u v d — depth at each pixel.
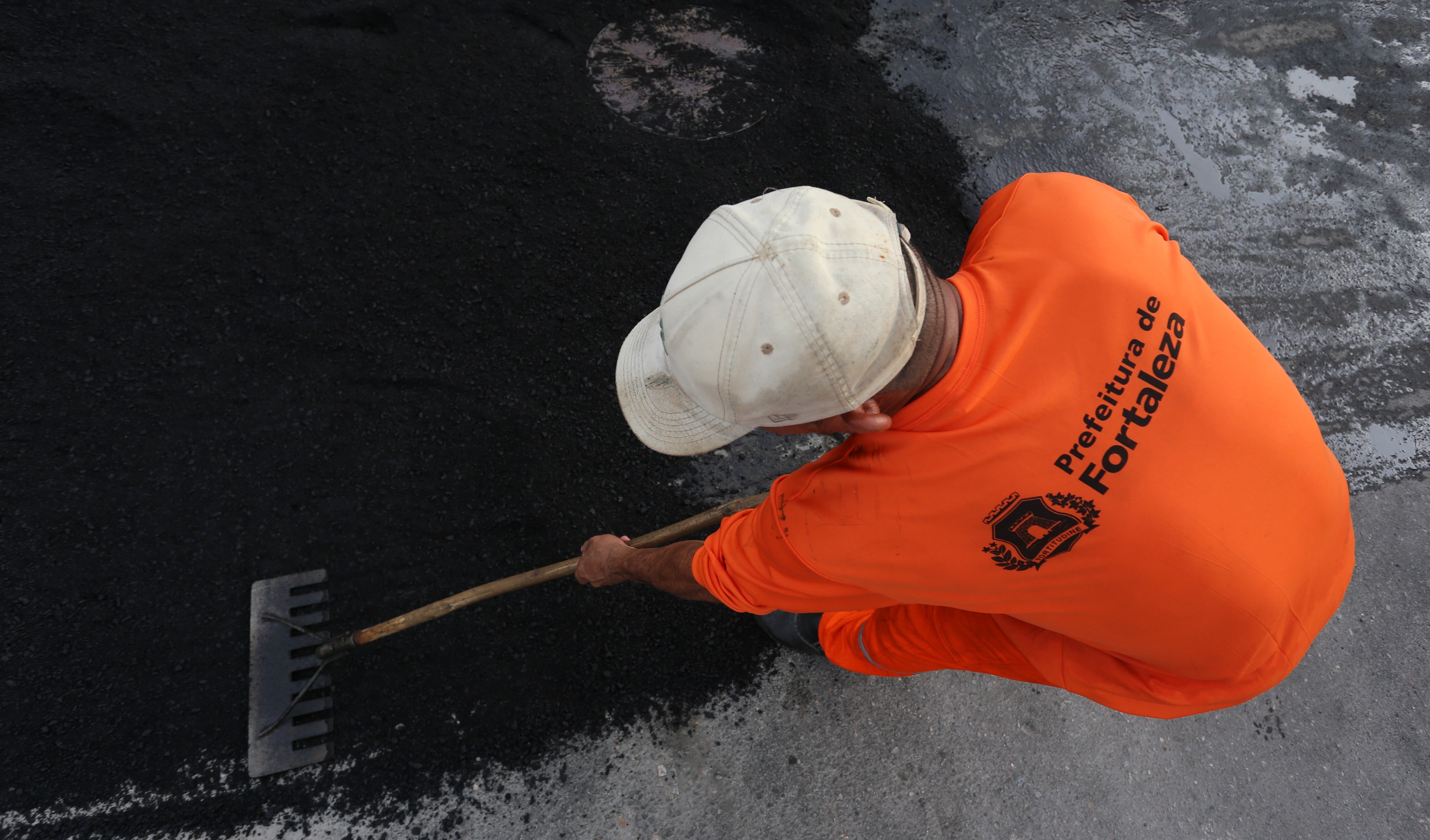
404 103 2.99
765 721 2.27
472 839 2.05
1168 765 2.40
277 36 3.02
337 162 2.84
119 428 2.35
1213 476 1.17
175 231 2.64
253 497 2.33
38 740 2.00
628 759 2.18
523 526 2.42
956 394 1.15
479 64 3.12
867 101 3.40
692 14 3.43
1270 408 1.26
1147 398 1.16
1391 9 4.27
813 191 1.12
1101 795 2.34
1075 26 3.85
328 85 2.97
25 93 2.74
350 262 2.69
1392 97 3.98
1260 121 3.78
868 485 1.19
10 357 2.39
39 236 2.56
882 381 1.09
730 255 1.07
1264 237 3.47
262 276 2.62
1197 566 1.17
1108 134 3.57
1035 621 1.35
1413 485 3.01
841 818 2.20
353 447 2.43
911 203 3.21
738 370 1.08
